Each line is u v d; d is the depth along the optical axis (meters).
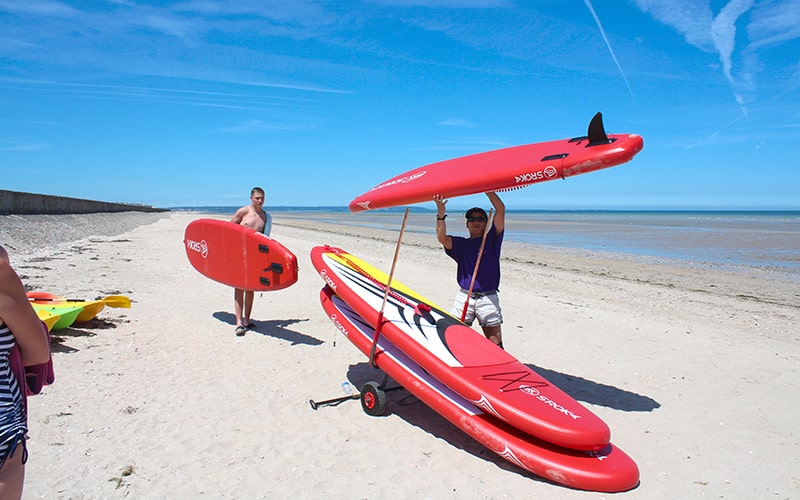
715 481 3.87
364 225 54.09
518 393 4.11
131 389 5.02
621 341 7.81
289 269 6.75
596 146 3.98
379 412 4.75
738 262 21.47
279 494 3.46
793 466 4.13
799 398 5.65
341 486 3.60
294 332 7.45
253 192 7.61
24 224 17.61
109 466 3.66
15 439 2.00
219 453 3.95
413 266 15.45
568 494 3.62
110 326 7.04
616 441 4.49
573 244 30.17
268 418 4.61
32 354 2.15
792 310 11.77
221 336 7.05
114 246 17.09
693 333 8.62
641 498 3.61
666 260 21.98
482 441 4.05
